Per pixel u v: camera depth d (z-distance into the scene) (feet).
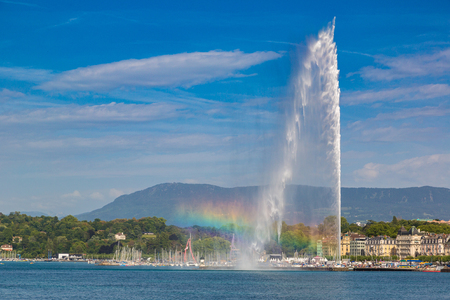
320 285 538.88
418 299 437.58
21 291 511.81
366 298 436.76
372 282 602.03
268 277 654.12
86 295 467.93
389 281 632.38
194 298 431.84
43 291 510.17
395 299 433.89
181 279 645.10
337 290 494.18
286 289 495.00
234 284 551.59
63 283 618.44
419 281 646.74
